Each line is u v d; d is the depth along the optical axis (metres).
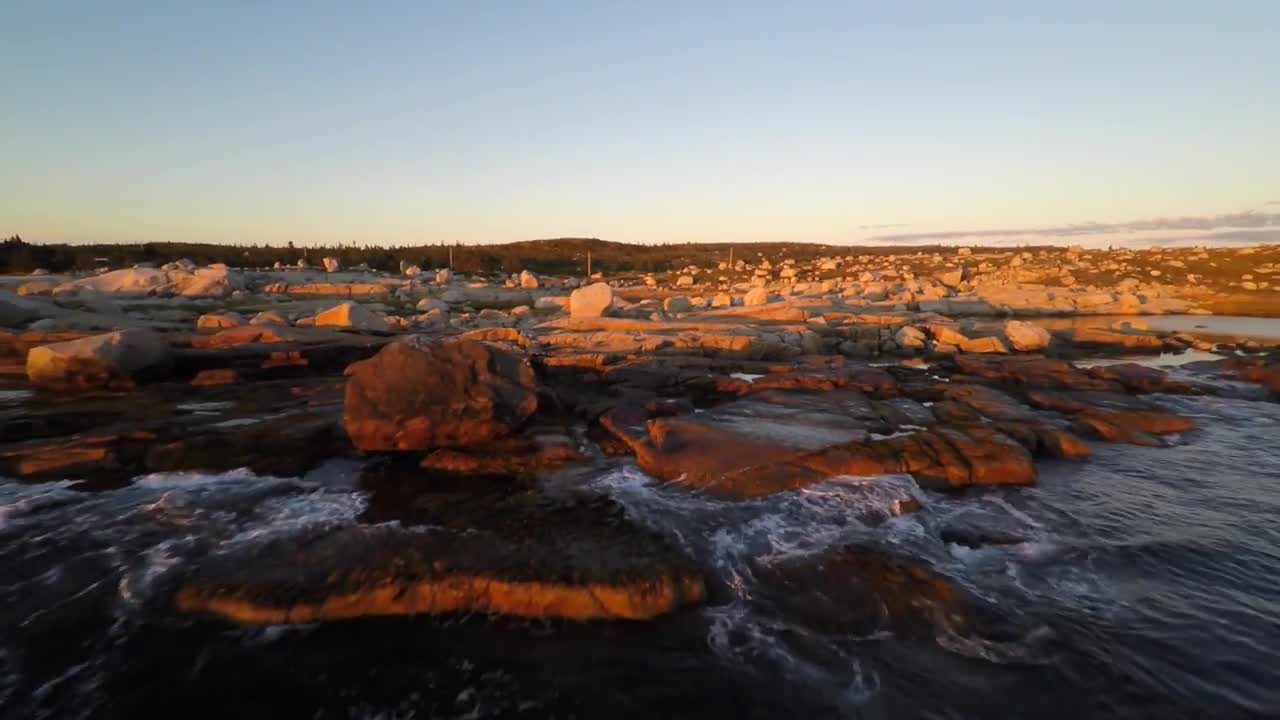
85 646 6.29
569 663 6.09
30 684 5.79
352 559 7.43
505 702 5.59
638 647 6.32
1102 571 7.91
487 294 51.78
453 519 8.77
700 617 6.79
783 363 21.88
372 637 6.43
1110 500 10.23
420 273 65.06
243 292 43.59
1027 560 8.15
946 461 10.79
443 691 5.72
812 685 5.79
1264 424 15.23
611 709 5.51
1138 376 19.53
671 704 5.57
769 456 10.84
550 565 7.25
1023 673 5.95
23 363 19.22
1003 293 46.88
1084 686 5.79
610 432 12.92
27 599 7.02
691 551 7.95
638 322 27.61
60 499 9.57
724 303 40.09
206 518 8.91
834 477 10.29
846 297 42.88
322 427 12.52
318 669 5.99
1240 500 10.33
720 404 16.66
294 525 8.60
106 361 16.66
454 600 6.84
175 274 41.53
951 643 6.38
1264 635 6.63
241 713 5.48
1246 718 5.43
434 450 11.68
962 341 27.88
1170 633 6.62
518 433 12.48
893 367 23.23
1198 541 8.79
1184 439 13.91
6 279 39.91
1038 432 12.97
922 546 8.32
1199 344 29.34
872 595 7.14
